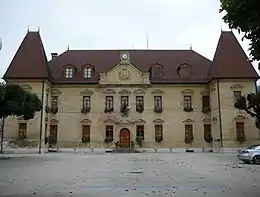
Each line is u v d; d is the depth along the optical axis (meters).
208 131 46.53
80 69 49.69
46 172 17.75
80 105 46.91
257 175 15.95
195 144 46.06
